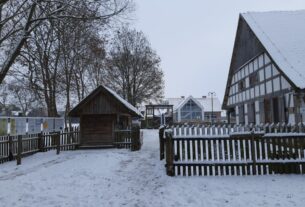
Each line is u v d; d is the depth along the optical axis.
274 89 20.45
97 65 30.52
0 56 14.33
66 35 14.64
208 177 9.13
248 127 9.48
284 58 18.61
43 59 14.43
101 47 20.34
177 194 7.55
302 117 16.47
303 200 6.72
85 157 15.11
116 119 19.81
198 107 64.31
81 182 9.21
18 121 17.42
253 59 24.78
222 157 9.43
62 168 11.87
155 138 27.86
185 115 64.12
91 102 19.70
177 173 9.57
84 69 32.31
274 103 20.67
